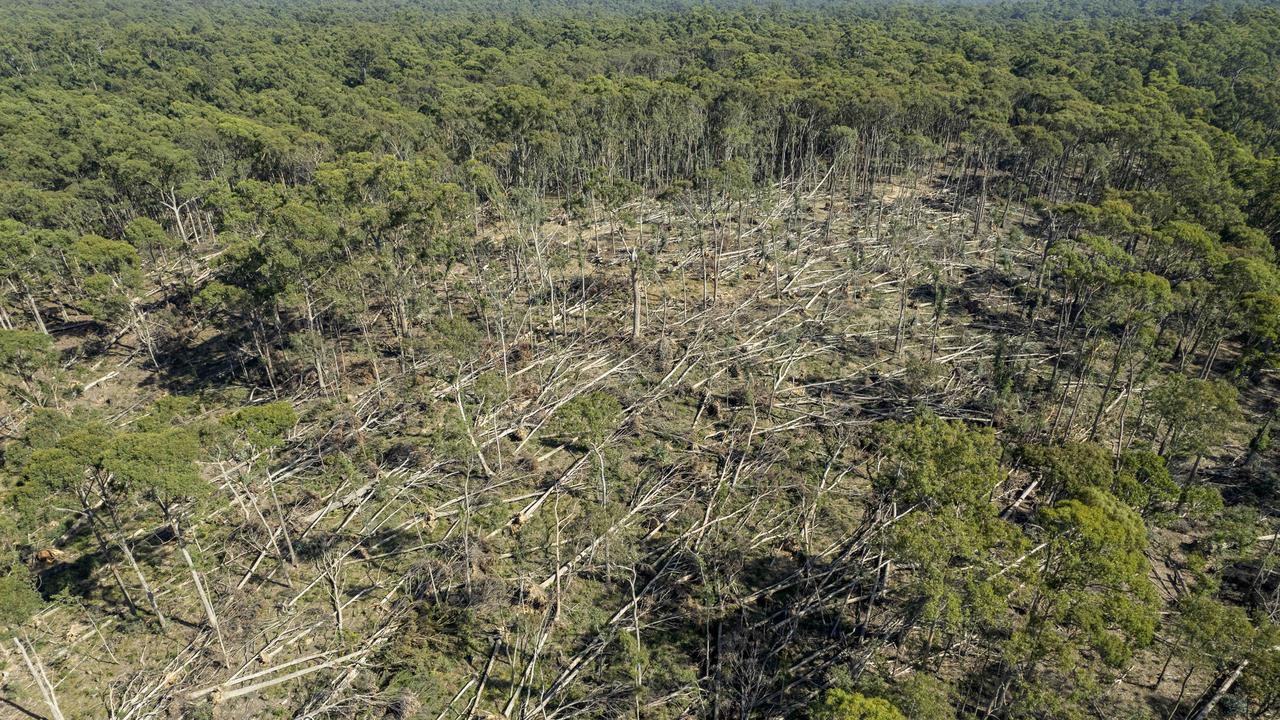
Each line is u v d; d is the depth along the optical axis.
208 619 36.25
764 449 47.41
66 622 36.31
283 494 45.12
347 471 44.34
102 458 30.62
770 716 31.31
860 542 39.66
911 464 33.25
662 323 63.06
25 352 51.22
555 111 90.00
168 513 33.22
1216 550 38.78
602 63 155.25
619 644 34.66
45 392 53.88
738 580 38.25
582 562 39.59
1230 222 62.88
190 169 81.81
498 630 35.47
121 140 85.06
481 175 69.19
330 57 163.12
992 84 103.62
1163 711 30.88
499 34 199.88
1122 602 27.31
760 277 71.69
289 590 38.09
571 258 76.50
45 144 88.25
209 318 67.12
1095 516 28.64
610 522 40.84
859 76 111.00
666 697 32.25
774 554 39.97
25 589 29.95
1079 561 27.98
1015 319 63.62
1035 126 83.94
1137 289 44.84
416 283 62.47
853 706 23.31
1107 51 143.00
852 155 90.94
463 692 32.72
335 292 53.88
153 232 68.06
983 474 31.78
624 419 50.81
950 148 104.56
